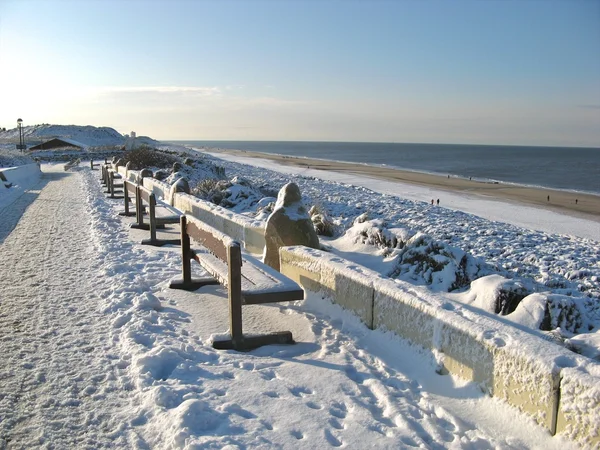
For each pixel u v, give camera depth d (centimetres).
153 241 911
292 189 736
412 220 1800
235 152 11762
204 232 554
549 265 1152
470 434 325
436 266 695
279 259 700
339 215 1856
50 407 352
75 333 487
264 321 529
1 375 398
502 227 1795
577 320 489
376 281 488
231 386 380
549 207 3173
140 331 485
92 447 307
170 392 358
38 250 865
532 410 322
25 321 518
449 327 393
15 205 1530
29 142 8506
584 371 305
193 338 480
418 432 325
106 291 617
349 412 348
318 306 567
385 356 442
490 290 541
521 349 335
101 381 390
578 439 292
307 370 412
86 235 1007
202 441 302
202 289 646
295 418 336
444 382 386
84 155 5444
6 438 315
